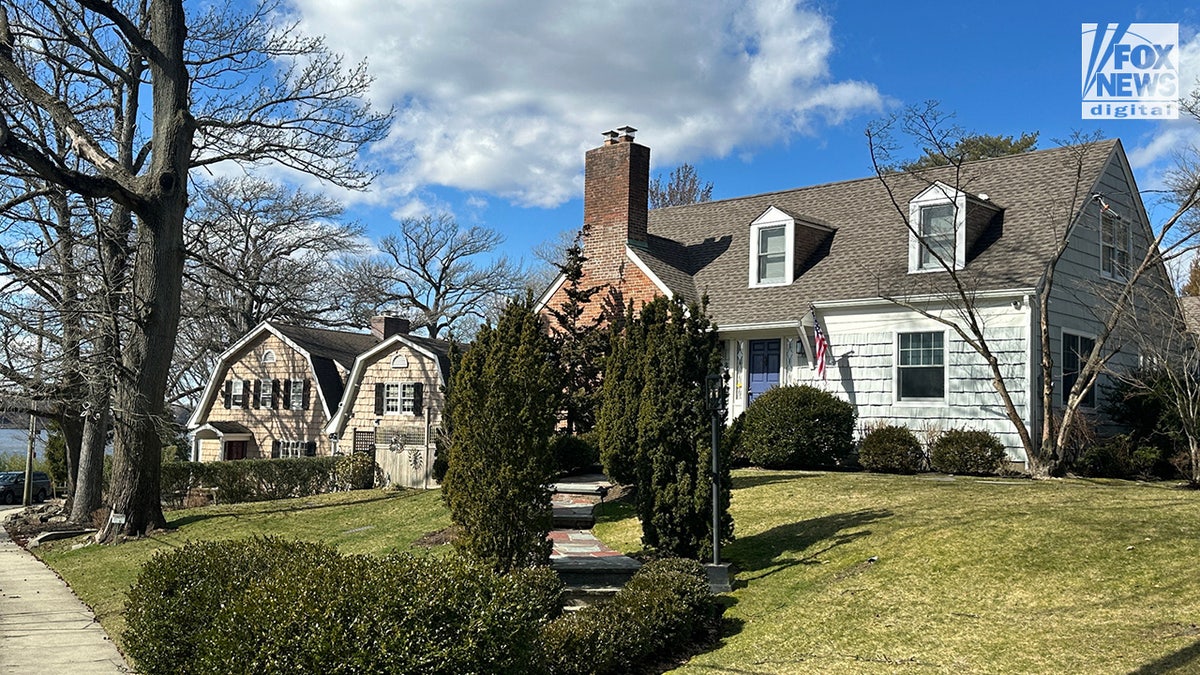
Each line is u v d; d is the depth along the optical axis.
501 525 10.48
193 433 41.41
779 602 10.16
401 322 41.22
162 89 20.22
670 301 12.34
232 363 41.91
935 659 7.90
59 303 22.02
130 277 22.05
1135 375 19.09
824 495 14.62
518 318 15.64
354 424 36.72
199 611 7.59
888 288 19.78
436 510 17.31
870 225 22.34
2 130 16.73
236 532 18.52
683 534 11.54
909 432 18.69
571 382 20.22
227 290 43.69
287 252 43.69
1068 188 19.94
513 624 6.50
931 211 20.09
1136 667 7.07
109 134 25.05
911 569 10.34
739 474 18.22
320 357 40.12
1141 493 13.43
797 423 18.89
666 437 11.72
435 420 34.16
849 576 10.53
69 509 29.06
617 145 23.67
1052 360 18.64
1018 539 10.71
